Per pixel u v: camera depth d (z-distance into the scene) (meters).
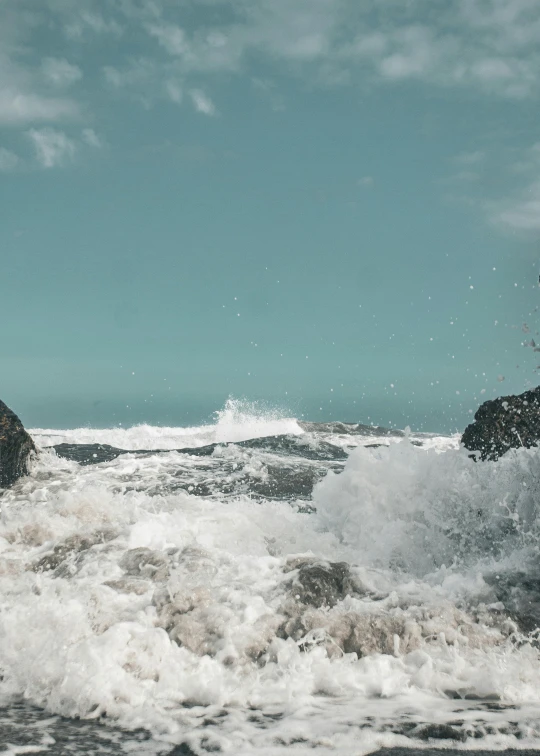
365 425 15.48
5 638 3.84
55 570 5.07
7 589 4.73
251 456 10.40
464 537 5.84
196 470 9.37
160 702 3.35
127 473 9.11
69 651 3.61
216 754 2.84
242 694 3.40
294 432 15.05
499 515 5.77
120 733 3.02
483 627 4.10
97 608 4.16
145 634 3.79
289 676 3.59
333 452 11.59
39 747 2.88
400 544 5.74
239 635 3.90
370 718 3.18
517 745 2.92
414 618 4.12
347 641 3.94
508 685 3.53
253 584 4.67
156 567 4.82
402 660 3.80
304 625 4.02
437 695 3.50
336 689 3.51
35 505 6.83
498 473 5.98
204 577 4.70
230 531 5.95
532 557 5.16
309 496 8.22
